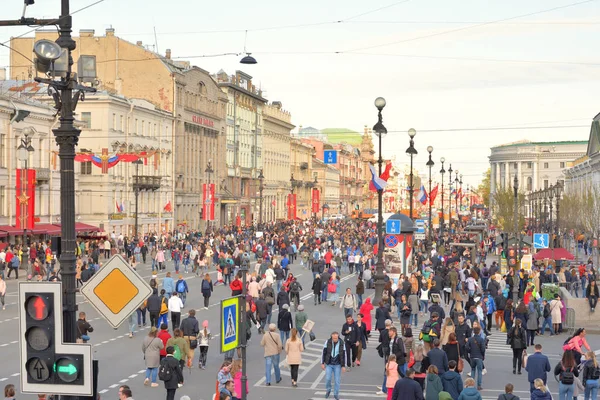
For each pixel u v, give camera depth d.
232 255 95.75
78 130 21.95
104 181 122.19
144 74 150.88
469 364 39.88
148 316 58.66
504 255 94.19
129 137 130.75
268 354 36.94
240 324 26.05
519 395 35.41
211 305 64.56
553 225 164.75
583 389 31.92
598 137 178.50
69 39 22.11
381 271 65.62
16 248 90.44
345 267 110.00
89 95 121.69
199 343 40.47
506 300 54.81
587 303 56.16
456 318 43.25
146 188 137.75
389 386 32.34
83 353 16.84
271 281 67.38
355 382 37.94
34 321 16.81
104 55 150.50
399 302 58.56
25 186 89.31
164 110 147.00
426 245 117.81
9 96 99.62
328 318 59.00
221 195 180.88
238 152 195.50
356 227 197.38
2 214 96.38
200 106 167.62
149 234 122.06
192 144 163.62
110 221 123.31
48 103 111.88
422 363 32.88
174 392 31.53
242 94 198.62
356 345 41.28
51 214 106.75
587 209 138.00
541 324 54.94
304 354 45.56
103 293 19.16
